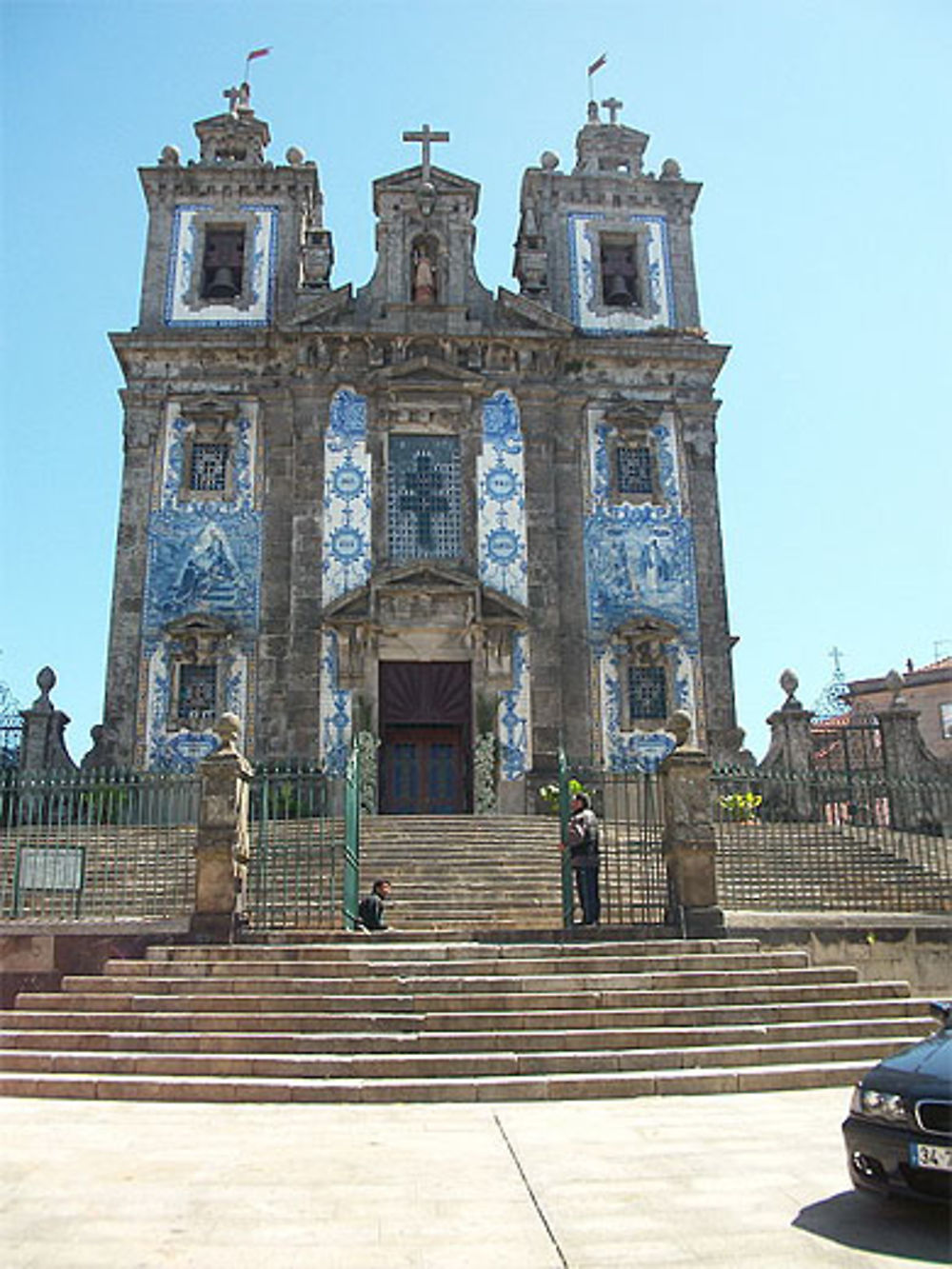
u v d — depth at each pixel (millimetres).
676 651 26562
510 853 18953
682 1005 11516
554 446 27625
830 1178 7055
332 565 26359
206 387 27672
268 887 16328
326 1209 6512
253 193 29922
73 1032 11070
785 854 19047
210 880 13906
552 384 27953
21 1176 7188
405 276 28688
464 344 27875
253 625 26062
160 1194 6797
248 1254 5812
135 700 25438
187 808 23922
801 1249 5844
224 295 29078
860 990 11961
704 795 14438
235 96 31500
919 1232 6094
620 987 11805
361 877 17453
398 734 25844
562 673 26141
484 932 13758
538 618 26281
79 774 19984
